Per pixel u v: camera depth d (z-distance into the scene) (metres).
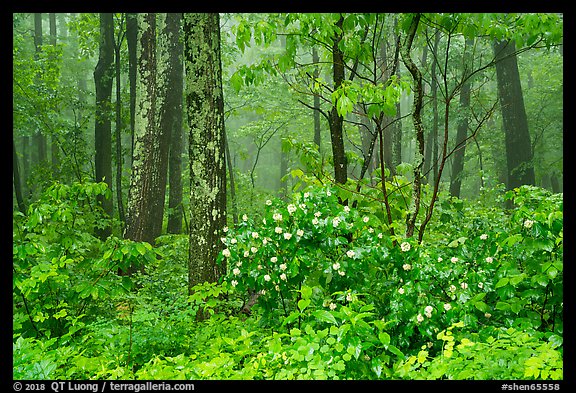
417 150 5.23
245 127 20.56
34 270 4.47
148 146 9.87
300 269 4.36
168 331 4.54
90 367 3.84
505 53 15.66
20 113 16.62
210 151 5.55
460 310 3.72
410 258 4.17
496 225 5.39
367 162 6.26
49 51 17.91
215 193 5.55
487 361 3.09
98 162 15.05
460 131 18.48
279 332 4.36
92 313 5.20
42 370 3.48
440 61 17.55
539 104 22.19
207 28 5.58
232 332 4.64
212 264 5.50
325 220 4.33
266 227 4.55
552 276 3.56
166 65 11.52
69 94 17.91
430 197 6.97
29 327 4.60
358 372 3.38
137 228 9.69
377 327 3.64
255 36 5.28
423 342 3.94
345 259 4.34
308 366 3.26
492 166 23.81
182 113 15.14
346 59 5.96
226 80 17.70
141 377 3.52
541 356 2.96
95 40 17.39
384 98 4.77
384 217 5.61
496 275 3.92
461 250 4.36
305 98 15.11
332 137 6.17
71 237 5.37
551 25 4.85
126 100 17.64
